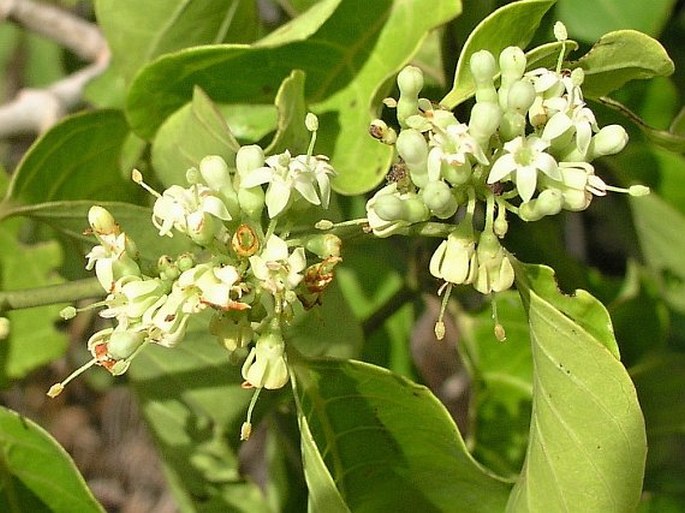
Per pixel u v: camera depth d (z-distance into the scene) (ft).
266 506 0.70
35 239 0.76
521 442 0.72
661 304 0.75
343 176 0.59
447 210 0.46
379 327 0.79
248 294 0.49
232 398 0.65
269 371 0.49
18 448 0.60
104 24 0.66
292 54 0.60
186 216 0.48
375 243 0.86
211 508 0.71
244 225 0.48
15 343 0.75
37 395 1.40
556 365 0.45
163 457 0.70
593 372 0.44
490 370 0.73
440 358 1.23
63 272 0.78
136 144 0.68
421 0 0.59
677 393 0.73
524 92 0.46
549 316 0.45
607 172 0.81
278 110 0.55
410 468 0.57
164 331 0.48
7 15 0.89
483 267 0.47
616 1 0.70
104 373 0.97
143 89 0.61
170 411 0.67
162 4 0.65
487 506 0.57
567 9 0.70
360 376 0.53
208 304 0.47
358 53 0.60
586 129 0.47
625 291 0.78
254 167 0.50
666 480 0.79
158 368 0.64
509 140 0.47
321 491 0.49
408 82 0.48
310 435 0.49
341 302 0.63
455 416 1.14
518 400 0.73
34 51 1.38
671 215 0.77
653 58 0.52
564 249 0.80
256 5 0.67
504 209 0.47
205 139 0.59
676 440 0.79
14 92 1.39
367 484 0.58
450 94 0.51
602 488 0.45
